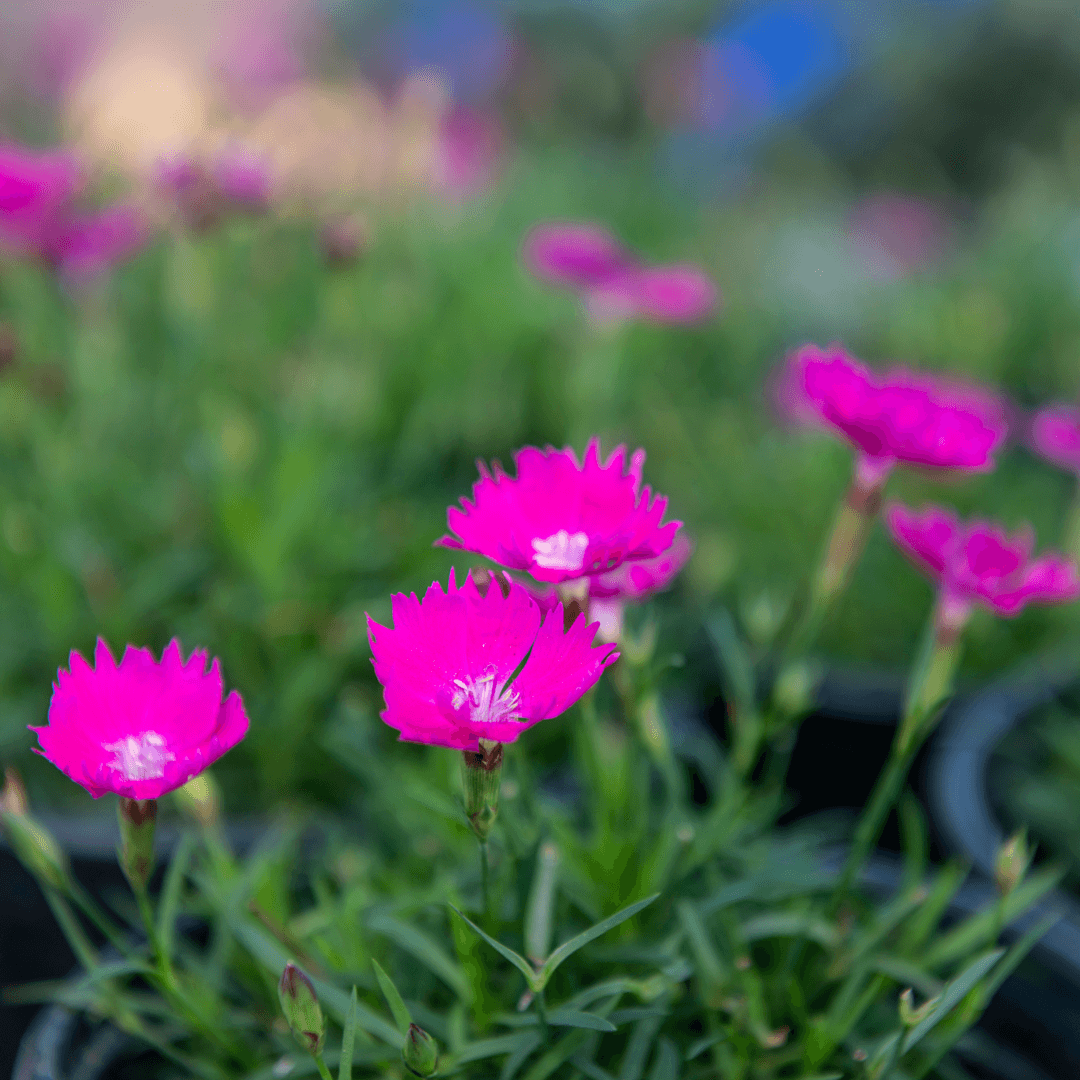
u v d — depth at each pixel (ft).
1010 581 1.34
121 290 2.47
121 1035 1.42
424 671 1.18
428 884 1.48
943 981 1.46
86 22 3.18
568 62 6.81
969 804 1.81
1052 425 1.98
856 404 1.32
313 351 2.37
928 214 5.92
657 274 2.54
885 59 8.75
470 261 3.39
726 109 6.37
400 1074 1.32
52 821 1.72
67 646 1.93
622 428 3.04
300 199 2.63
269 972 1.39
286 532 1.90
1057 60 8.53
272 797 1.90
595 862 1.37
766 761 2.19
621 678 1.35
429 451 2.73
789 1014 1.38
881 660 2.52
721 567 2.15
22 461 2.12
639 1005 1.34
